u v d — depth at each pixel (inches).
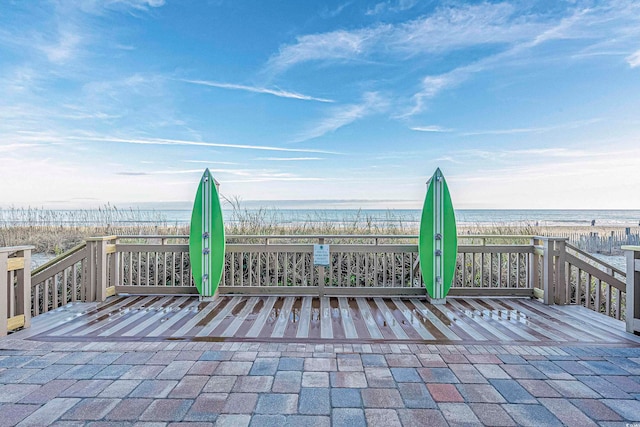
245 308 163.9
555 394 81.6
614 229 522.0
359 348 112.3
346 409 74.7
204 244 180.7
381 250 190.7
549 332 130.0
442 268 175.0
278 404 76.7
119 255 195.9
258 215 290.5
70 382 87.0
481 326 137.4
